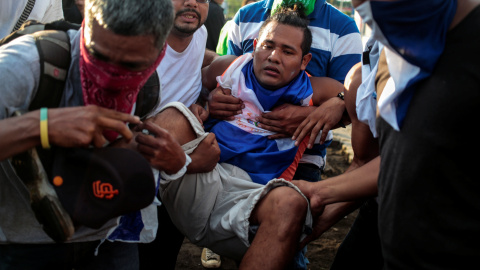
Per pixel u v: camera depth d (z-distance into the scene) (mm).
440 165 1442
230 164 2387
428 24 1453
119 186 1515
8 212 1711
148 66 1511
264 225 2051
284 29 2357
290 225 2016
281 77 2381
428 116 1451
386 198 1608
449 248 1473
